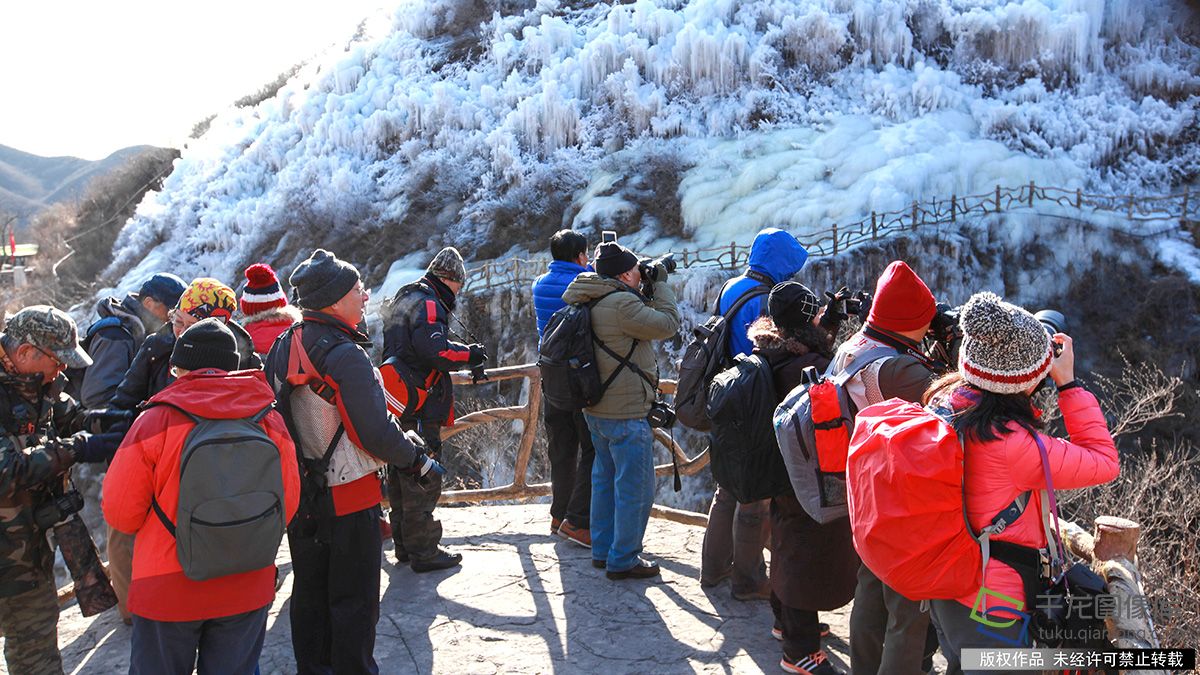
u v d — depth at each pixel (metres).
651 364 4.82
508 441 16.58
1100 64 35.72
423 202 39.81
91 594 3.49
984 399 2.63
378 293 33.78
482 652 4.24
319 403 3.43
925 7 38.03
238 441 2.86
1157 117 33.50
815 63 37.53
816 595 3.79
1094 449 2.62
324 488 3.44
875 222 27.16
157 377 3.89
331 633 3.67
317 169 44.59
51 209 66.81
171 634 2.93
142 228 48.91
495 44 46.06
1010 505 2.60
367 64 51.53
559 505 5.68
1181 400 22.28
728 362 4.46
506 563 5.29
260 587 3.05
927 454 2.62
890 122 34.41
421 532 5.09
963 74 36.59
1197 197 29.05
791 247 4.52
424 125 43.72
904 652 3.21
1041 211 27.64
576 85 40.50
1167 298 25.05
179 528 2.80
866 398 3.34
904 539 2.67
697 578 5.08
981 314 2.58
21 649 3.39
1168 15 37.53
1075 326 25.67
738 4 39.91
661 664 4.11
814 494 3.46
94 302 44.41
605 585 4.95
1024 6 35.66
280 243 42.53
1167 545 8.16
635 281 4.79
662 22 40.00
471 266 34.56
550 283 5.18
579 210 35.00
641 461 4.81
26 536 3.31
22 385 3.24
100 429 3.62
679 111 37.38
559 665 4.11
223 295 3.88
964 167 30.28
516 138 39.94
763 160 32.81
